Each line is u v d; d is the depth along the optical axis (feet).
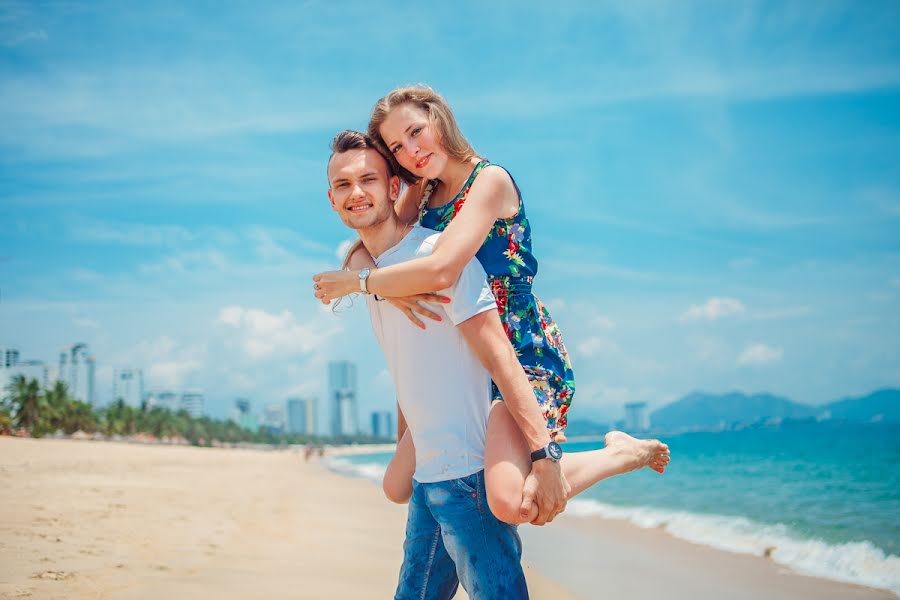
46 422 268.21
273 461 196.24
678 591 18.92
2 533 21.70
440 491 7.39
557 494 7.00
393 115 8.08
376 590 17.31
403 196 9.32
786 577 20.71
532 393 7.28
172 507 34.65
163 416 386.52
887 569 21.30
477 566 7.16
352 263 8.51
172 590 15.53
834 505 41.06
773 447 160.76
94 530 23.82
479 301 7.30
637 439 8.48
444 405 7.44
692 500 46.75
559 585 19.75
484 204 7.58
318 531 29.73
